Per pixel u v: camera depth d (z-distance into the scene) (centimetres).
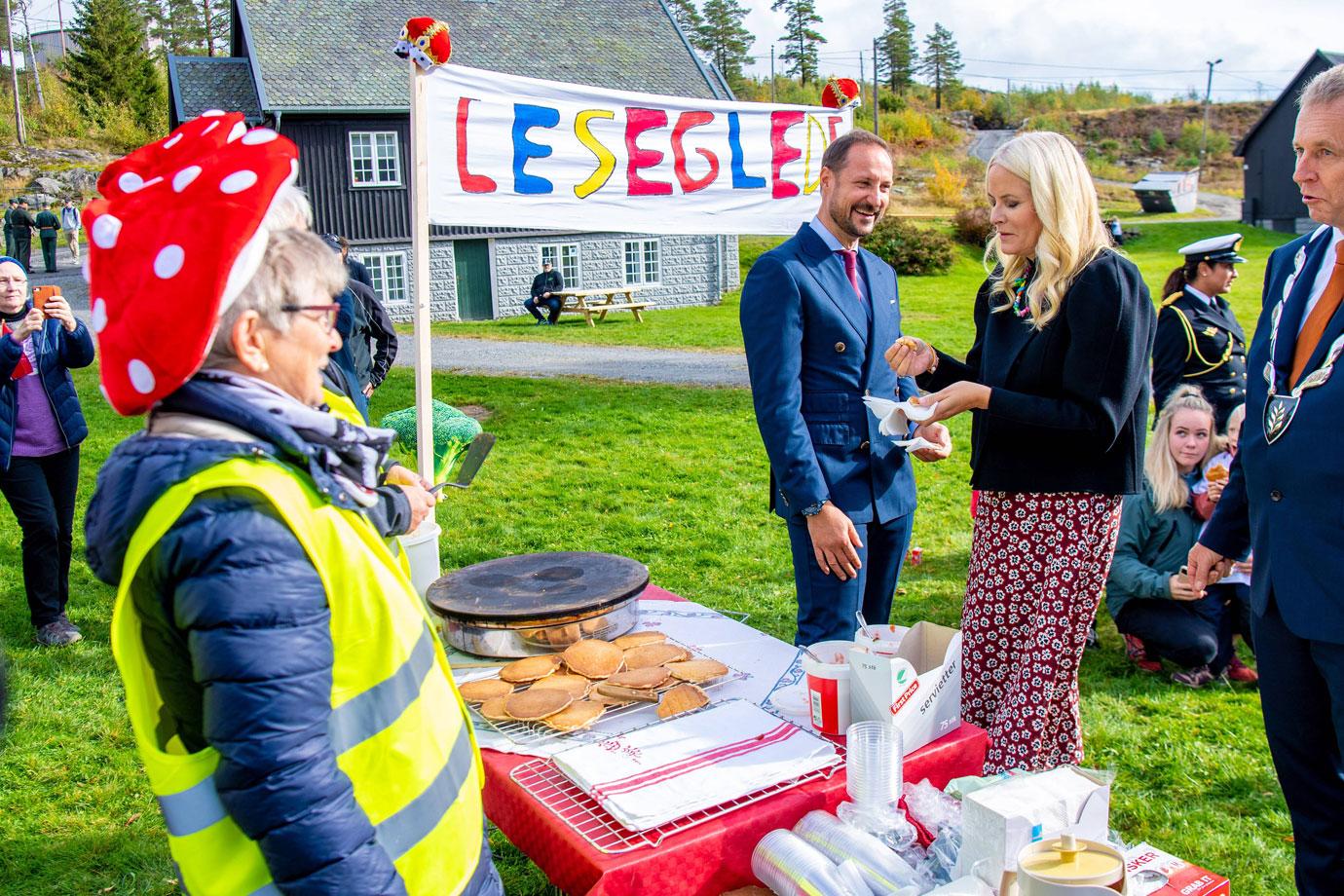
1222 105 8519
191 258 122
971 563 274
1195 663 425
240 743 120
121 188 135
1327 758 229
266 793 121
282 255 134
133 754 373
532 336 1967
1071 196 237
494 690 227
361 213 2223
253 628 121
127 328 125
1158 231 4025
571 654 237
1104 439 244
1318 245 222
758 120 385
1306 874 236
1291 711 228
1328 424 204
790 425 273
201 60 2394
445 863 147
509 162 339
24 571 470
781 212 397
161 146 141
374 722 138
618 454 917
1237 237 572
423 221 323
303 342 137
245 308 130
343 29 2316
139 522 124
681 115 371
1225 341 582
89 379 1301
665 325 2120
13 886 296
